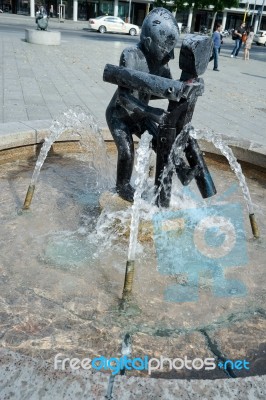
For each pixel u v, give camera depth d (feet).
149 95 11.09
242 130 23.67
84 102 27.55
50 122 18.78
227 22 164.25
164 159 10.61
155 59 10.33
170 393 5.45
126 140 11.12
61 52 55.06
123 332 8.34
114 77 9.91
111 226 11.53
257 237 12.44
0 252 10.68
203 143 18.74
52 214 12.84
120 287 9.70
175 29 10.00
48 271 10.05
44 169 16.49
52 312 8.73
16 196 13.84
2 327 8.22
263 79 50.62
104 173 16.40
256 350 8.14
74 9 142.92
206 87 40.01
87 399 5.28
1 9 144.15
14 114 22.57
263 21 166.09
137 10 152.76
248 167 18.22
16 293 9.21
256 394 5.54
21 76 35.24
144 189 11.83
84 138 18.43
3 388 5.35
